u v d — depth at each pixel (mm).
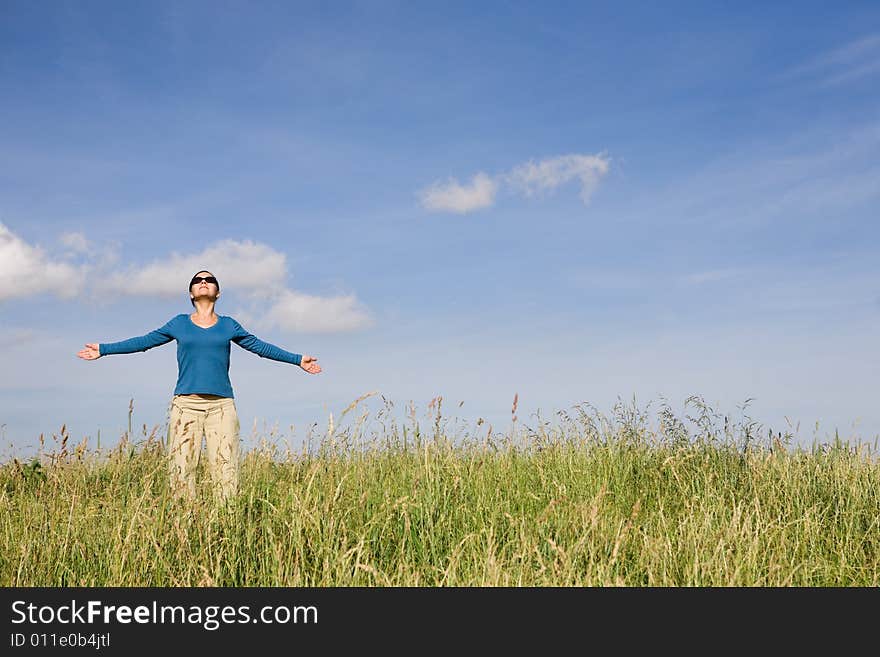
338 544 5051
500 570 4605
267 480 6336
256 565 4992
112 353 7137
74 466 5988
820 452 7715
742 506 6523
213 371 7141
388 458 7090
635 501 6883
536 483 7133
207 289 7344
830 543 5781
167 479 6105
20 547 4871
